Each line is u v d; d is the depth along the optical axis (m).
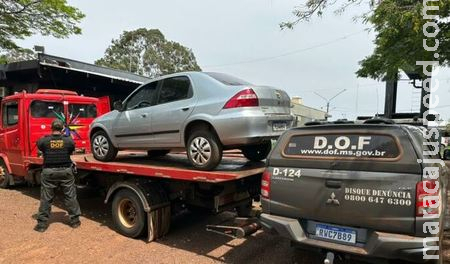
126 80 15.12
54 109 8.37
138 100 6.12
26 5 10.55
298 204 3.71
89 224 6.28
